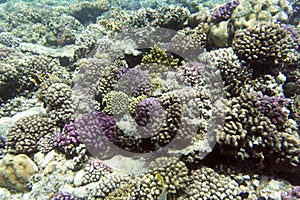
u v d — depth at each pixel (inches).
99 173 27.8
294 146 22.5
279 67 30.7
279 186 22.9
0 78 44.1
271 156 23.2
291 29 38.5
